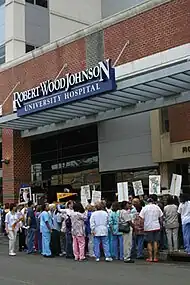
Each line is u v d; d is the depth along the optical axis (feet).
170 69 49.70
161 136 65.10
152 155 66.39
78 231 45.85
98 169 76.84
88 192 56.24
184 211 43.47
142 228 45.01
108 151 75.05
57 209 51.52
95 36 69.51
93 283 31.81
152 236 43.42
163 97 59.47
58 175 85.05
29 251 53.11
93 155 78.38
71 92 59.77
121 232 44.14
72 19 96.37
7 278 34.94
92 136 78.89
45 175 87.76
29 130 81.82
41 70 77.66
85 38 71.10
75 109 65.46
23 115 67.62
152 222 43.16
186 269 37.73
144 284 30.96
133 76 53.26
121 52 64.90
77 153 81.61
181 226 46.06
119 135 73.31
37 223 53.31
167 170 65.36
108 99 60.08
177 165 65.82
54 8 94.12
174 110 63.41
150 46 61.52
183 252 43.75
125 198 50.67
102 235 44.29
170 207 45.09
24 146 84.28
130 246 43.32
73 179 82.02
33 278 34.68
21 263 44.19
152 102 60.95
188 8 57.57
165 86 55.11
